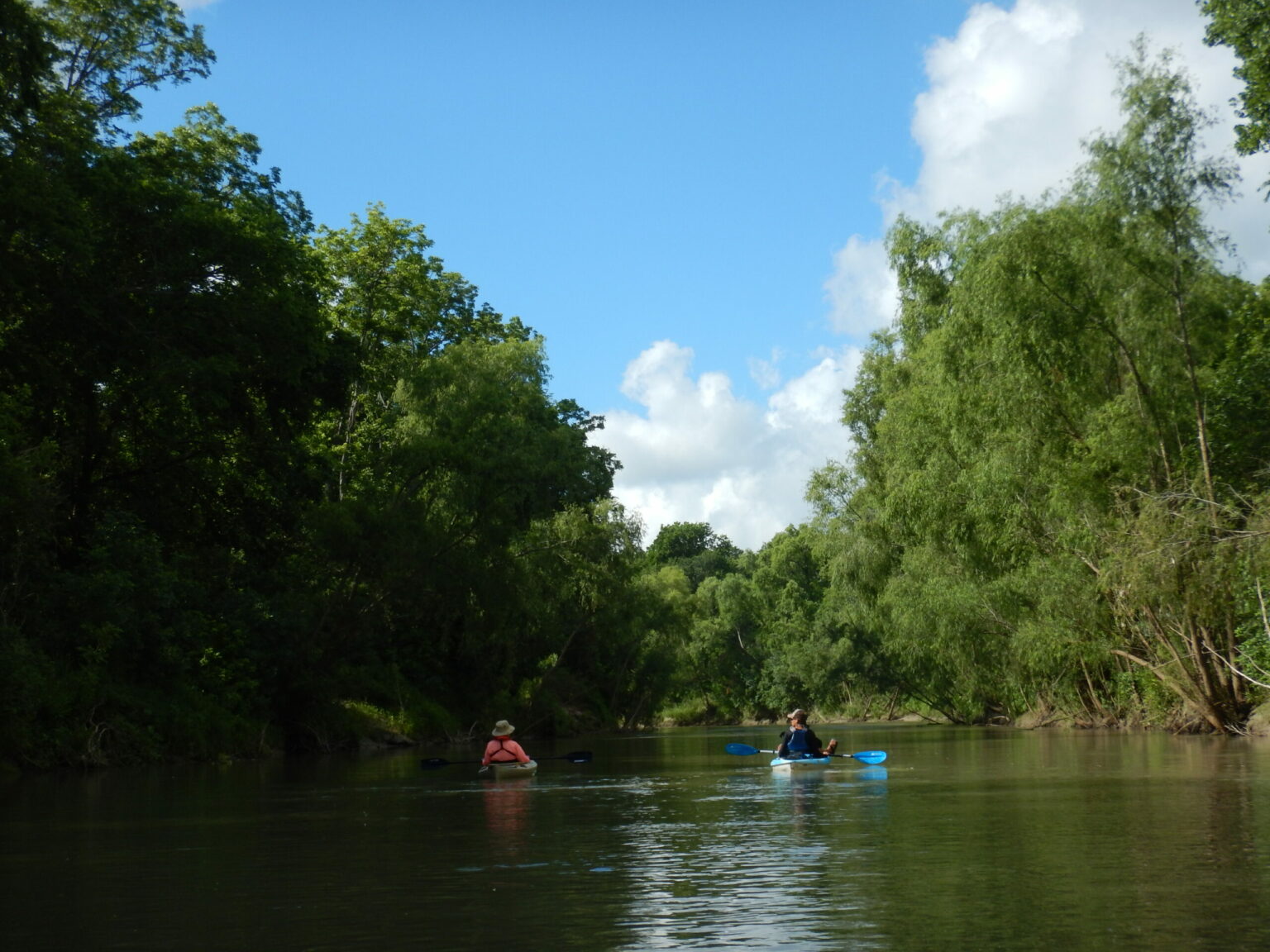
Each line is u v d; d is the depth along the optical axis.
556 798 15.28
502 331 52.38
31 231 25.30
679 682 69.44
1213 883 7.34
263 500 34.84
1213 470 25.88
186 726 25.97
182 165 31.89
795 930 6.16
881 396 42.09
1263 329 26.95
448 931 6.32
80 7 30.28
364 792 16.88
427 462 38.00
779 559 88.62
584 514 48.66
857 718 79.44
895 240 36.56
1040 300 25.64
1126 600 27.67
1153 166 25.09
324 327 35.41
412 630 44.59
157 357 28.48
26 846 10.41
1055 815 11.61
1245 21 23.81
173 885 8.06
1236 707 29.45
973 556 32.41
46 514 23.44
